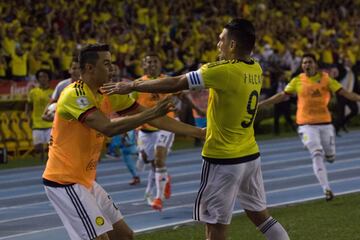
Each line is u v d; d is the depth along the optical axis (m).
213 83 14.97
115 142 35.06
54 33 57.66
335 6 83.88
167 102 13.76
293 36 73.19
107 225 14.45
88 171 14.66
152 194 28.64
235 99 15.24
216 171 15.62
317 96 28.19
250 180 15.99
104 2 64.50
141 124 13.84
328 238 20.55
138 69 55.31
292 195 30.22
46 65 53.03
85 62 14.52
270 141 54.41
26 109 43.31
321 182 27.52
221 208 15.69
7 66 51.47
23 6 59.25
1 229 24.53
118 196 31.23
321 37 72.00
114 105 15.25
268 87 58.81
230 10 74.94
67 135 14.41
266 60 60.97
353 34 80.44
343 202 27.08
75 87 14.39
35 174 40.12
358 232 21.30
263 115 57.91
